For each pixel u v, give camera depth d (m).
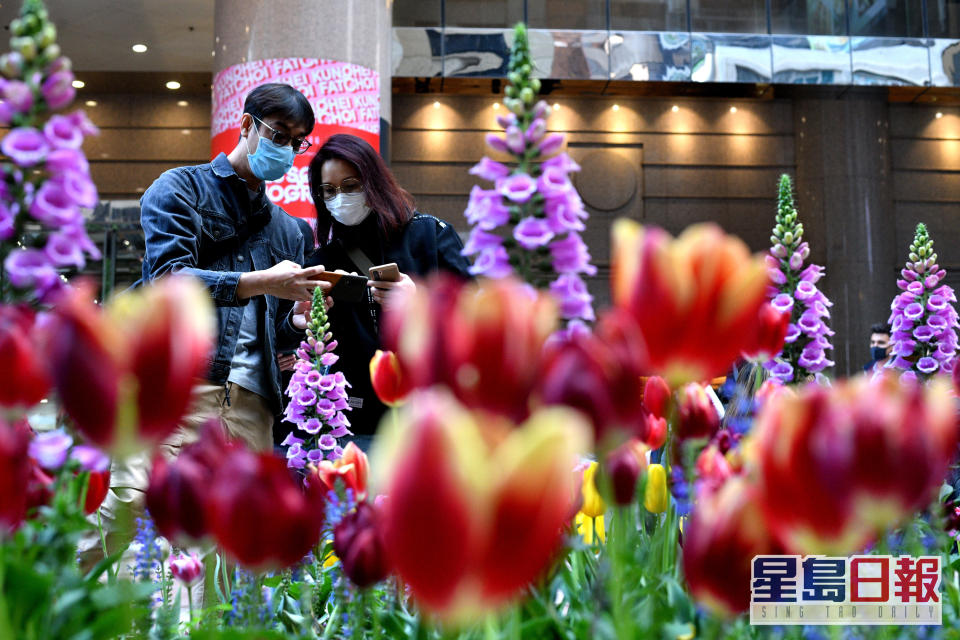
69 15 11.53
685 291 0.42
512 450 0.28
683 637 0.62
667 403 0.69
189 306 0.40
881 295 14.03
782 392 0.83
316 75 6.44
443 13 13.75
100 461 0.66
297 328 2.36
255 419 2.23
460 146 14.62
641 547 0.82
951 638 0.72
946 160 14.91
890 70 13.91
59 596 0.62
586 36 13.75
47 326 0.48
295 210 5.87
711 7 13.95
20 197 0.61
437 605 0.29
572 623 0.77
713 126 15.05
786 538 0.37
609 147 14.95
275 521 0.46
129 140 14.21
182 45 12.59
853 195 14.21
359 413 2.24
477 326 0.39
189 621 0.90
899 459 0.34
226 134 6.59
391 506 0.28
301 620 0.97
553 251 0.64
